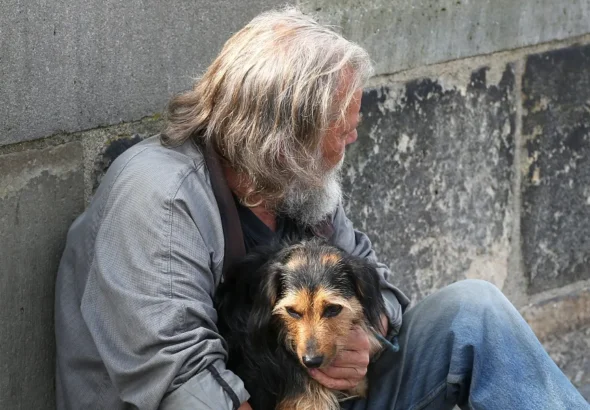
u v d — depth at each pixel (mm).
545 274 7922
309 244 4785
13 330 4953
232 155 4656
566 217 7910
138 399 4340
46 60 4844
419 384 5223
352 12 6242
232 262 4758
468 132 7137
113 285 4391
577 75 7672
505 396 4965
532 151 7559
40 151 4930
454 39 6832
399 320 5270
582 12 7551
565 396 4969
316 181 4727
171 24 5438
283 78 4512
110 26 5125
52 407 5270
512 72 7273
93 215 4727
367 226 6777
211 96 4676
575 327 8211
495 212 7477
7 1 4586
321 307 4508
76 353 4762
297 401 4727
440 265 7277
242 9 5805
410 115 6762
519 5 7125
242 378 4734
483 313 5129
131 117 5375
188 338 4273
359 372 4816
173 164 4578
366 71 4816
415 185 6945
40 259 5039
